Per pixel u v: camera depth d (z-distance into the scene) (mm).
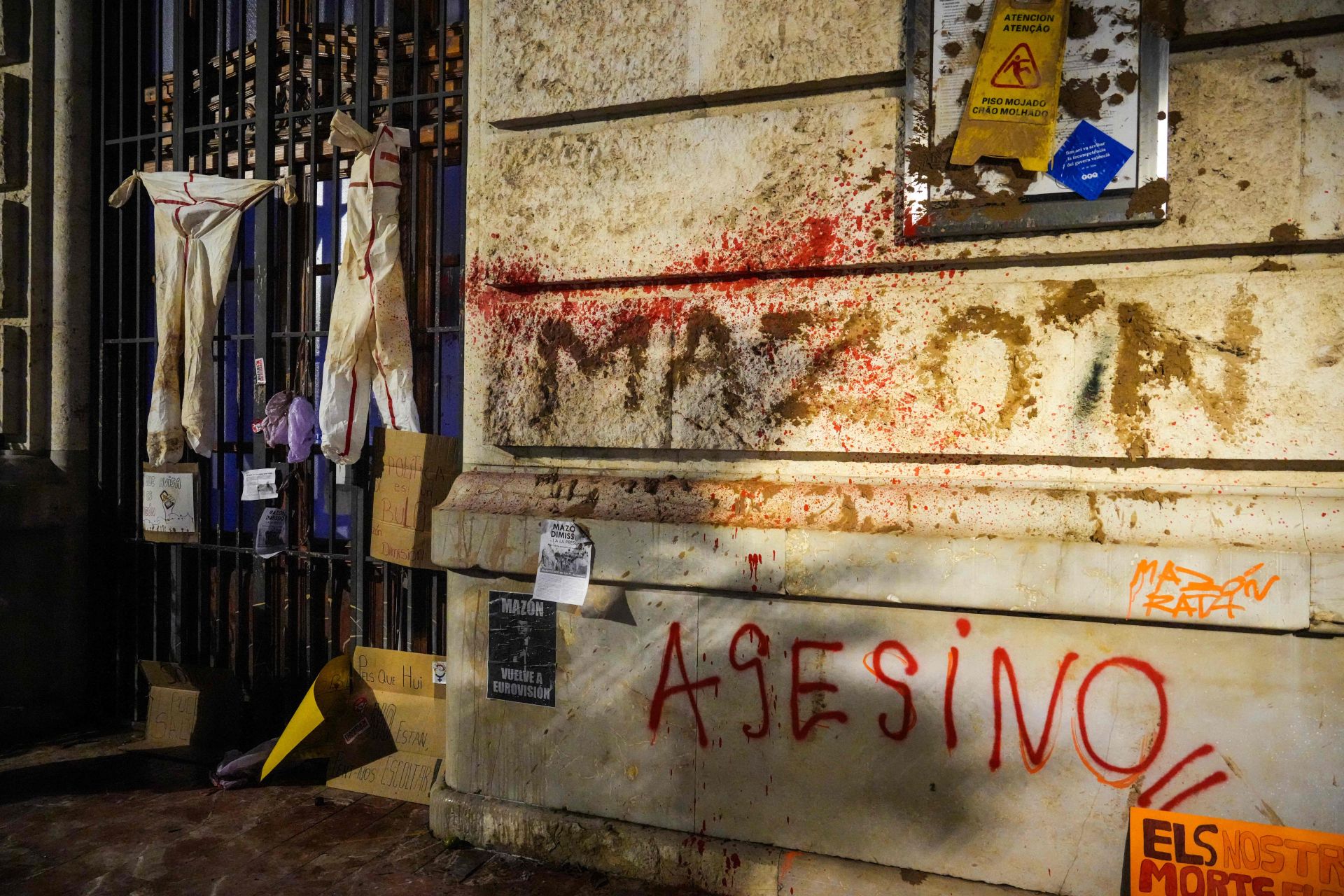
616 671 3127
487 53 3350
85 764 4039
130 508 4570
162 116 4461
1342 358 2443
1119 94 2588
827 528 2838
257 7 4152
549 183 3254
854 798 2838
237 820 3496
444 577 3877
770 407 2969
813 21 2891
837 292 2918
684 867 2998
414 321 3918
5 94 4348
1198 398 2551
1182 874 2484
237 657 4348
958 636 2721
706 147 3035
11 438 4488
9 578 4262
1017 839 2674
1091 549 2561
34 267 4426
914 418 2809
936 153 2750
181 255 4117
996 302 2729
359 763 3789
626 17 3125
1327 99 2447
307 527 4238
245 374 4395
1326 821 2406
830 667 2855
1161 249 2598
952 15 2740
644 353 3127
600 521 3096
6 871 3084
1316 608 2379
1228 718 2484
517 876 3086
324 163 4160
